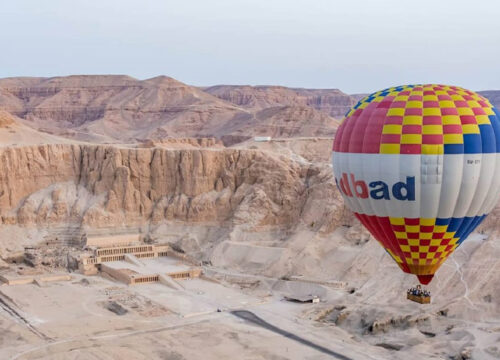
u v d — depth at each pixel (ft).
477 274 476.13
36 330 442.09
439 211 320.09
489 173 317.83
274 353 403.54
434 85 333.62
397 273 506.48
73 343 417.69
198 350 407.85
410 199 318.45
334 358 397.19
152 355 399.24
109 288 541.75
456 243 335.26
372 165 324.60
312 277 547.08
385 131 321.52
